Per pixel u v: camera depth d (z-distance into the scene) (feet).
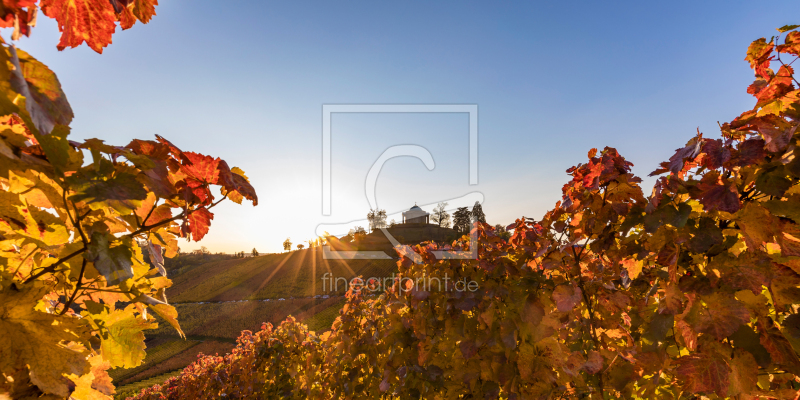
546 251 5.83
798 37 4.06
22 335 2.46
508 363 6.28
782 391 3.86
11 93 2.09
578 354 5.58
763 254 4.02
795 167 3.68
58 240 2.93
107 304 3.32
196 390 23.43
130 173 2.84
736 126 4.11
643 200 4.87
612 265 5.49
